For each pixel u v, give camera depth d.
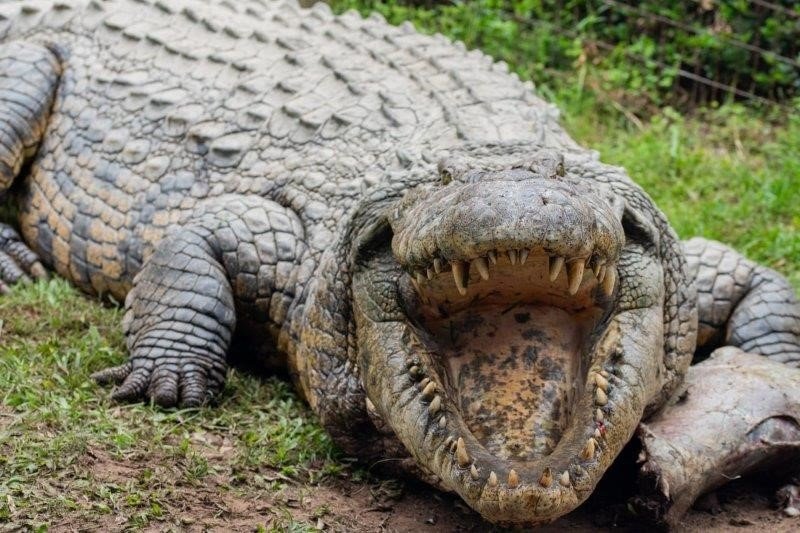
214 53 7.45
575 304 4.71
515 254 3.99
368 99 6.78
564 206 3.96
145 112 7.18
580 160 5.33
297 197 6.36
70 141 7.44
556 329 4.74
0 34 8.16
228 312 6.03
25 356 5.95
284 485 5.04
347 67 7.16
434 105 6.61
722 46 10.41
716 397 5.21
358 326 5.00
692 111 10.38
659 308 4.96
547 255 4.12
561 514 4.10
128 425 5.38
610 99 10.29
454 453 4.24
